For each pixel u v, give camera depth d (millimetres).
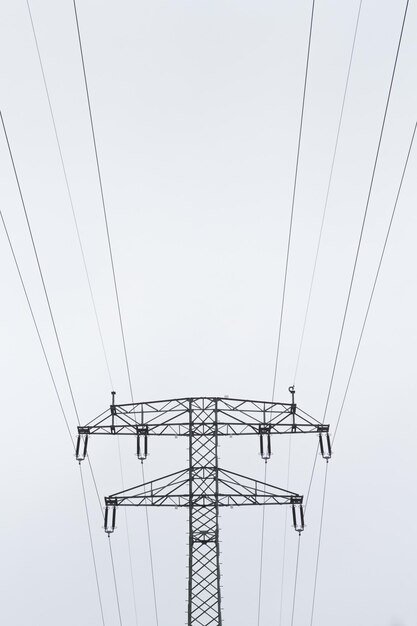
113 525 39938
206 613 39031
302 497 39719
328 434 40125
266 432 39969
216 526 39594
